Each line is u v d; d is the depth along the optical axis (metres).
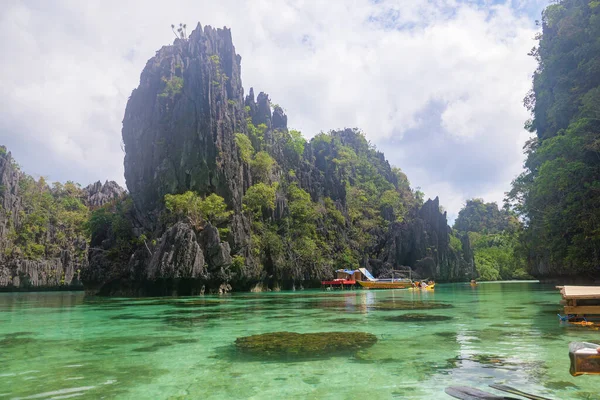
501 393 6.61
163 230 45.25
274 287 54.78
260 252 53.19
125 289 44.03
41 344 12.22
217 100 54.75
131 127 54.34
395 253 80.38
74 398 6.87
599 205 31.73
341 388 7.21
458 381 7.52
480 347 10.59
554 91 43.16
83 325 16.91
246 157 57.88
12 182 87.56
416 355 9.71
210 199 47.22
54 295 57.06
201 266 41.25
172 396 6.92
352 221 83.06
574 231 34.69
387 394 6.84
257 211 57.16
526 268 54.44
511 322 15.54
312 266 61.16
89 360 9.83
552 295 34.12
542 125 49.25
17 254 81.62
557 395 6.63
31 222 87.62
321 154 88.62
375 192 97.81
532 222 42.22
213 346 11.45
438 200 87.81
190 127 49.94
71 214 95.50
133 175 52.56
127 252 47.06
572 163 31.64
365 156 113.69
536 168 43.34
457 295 36.34
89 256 49.50
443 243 86.19
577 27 39.34
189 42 59.78
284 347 10.87
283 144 78.44
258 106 80.56
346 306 24.94
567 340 11.46
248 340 12.12
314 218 67.81
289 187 69.19
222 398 6.78
